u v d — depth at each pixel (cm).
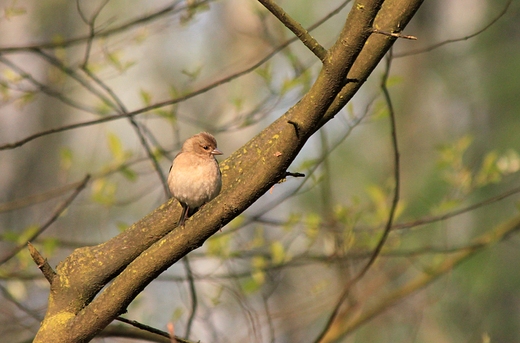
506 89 1852
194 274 1012
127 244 680
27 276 973
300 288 1422
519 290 1554
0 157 2403
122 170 1025
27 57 2281
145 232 685
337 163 1955
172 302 1482
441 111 2084
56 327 628
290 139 553
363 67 621
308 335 1568
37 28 2373
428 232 1562
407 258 1377
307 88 980
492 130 1856
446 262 1202
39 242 988
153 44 2364
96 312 616
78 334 620
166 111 992
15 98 1001
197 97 2184
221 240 1030
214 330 994
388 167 1950
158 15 964
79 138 2447
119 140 1041
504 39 1941
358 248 1084
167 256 602
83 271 665
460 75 2078
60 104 2461
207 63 2242
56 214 932
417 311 1295
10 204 1006
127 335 820
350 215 1038
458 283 1569
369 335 1558
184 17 966
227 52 2128
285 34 1111
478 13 2136
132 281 607
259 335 932
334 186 1931
